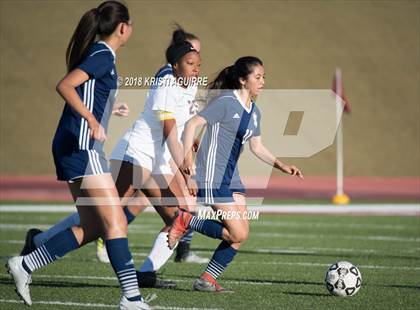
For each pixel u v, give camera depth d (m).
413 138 110.81
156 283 27.28
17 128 111.50
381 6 139.88
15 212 59.38
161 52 127.12
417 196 76.50
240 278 29.84
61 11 137.12
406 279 29.44
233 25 134.00
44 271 31.62
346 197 69.62
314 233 47.41
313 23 135.38
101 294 25.62
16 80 122.06
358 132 110.75
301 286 27.81
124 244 20.88
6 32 131.50
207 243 43.59
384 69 125.25
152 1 139.88
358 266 33.22
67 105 21.44
